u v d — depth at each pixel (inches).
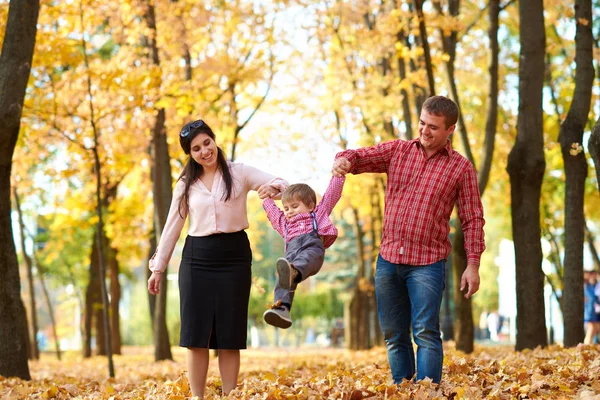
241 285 218.5
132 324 1755.7
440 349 213.2
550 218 748.6
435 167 214.1
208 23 626.5
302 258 209.3
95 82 531.2
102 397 258.7
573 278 381.7
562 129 386.6
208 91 644.7
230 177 219.9
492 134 497.7
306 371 370.6
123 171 770.8
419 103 564.4
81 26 470.0
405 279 217.3
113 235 858.8
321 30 691.4
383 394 210.5
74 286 1145.4
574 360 284.8
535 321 393.7
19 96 354.3
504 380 236.5
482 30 716.7
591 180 748.0
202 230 217.8
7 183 358.6
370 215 850.1
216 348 223.3
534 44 397.7
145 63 611.8
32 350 878.4
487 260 1886.1
